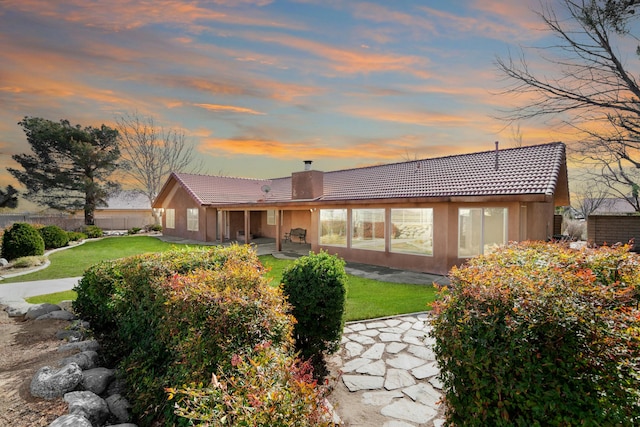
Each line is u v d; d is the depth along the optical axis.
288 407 1.80
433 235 12.05
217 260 5.19
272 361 2.34
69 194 31.05
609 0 6.00
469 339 2.25
